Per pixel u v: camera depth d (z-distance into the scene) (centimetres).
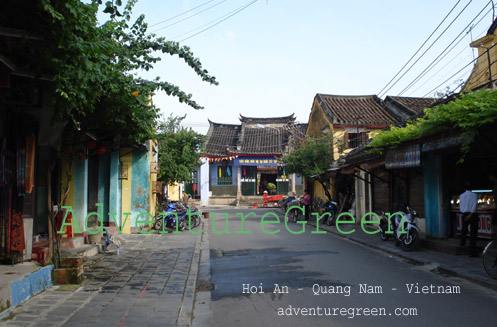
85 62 536
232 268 909
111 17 652
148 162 1633
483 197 1077
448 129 905
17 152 687
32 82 620
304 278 784
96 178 1466
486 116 767
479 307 584
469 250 994
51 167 723
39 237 941
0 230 691
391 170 1512
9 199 689
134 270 867
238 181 3900
